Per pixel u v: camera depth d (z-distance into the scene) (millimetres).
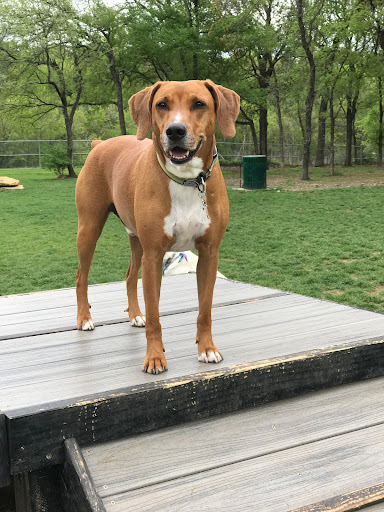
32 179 28250
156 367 2818
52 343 3371
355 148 41562
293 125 49094
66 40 26500
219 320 3834
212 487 2240
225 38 25047
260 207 15461
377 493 2191
